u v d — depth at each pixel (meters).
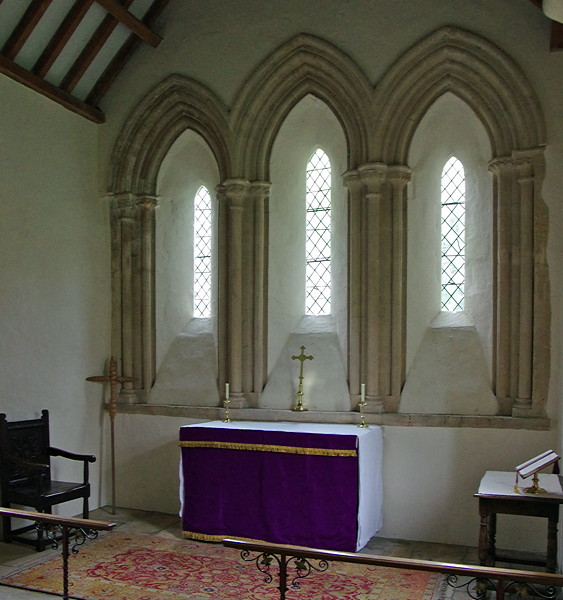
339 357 8.44
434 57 7.89
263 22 8.72
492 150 7.83
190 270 9.57
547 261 7.37
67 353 8.76
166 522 8.36
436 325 8.16
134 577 6.25
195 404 9.01
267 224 8.91
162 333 9.45
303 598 5.75
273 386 8.68
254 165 8.91
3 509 4.75
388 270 8.19
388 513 7.80
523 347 7.44
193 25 9.11
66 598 4.65
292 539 7.02
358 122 8.30
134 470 9.14
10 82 8.05
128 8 8.77
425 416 7.72
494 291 7.82
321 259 8.90
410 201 8.30
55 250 8.65
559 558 6.54
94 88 9.34
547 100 7.44
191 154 9.52
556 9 5.77
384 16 8.16
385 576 6.33
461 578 6.34
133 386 9.37
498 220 7.77
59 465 8.50
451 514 7.55
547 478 6.33
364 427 7.66
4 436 7.37
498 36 7.64
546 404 7.31
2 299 7.84
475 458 7.50
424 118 8.25
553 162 7.39
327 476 6.96
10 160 8.02
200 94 8.98
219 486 7.44
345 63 8.24
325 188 8.94
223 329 8.94
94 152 9.42
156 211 9.55
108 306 9.43
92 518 8.56
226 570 6.45
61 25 8.21
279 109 8.75
